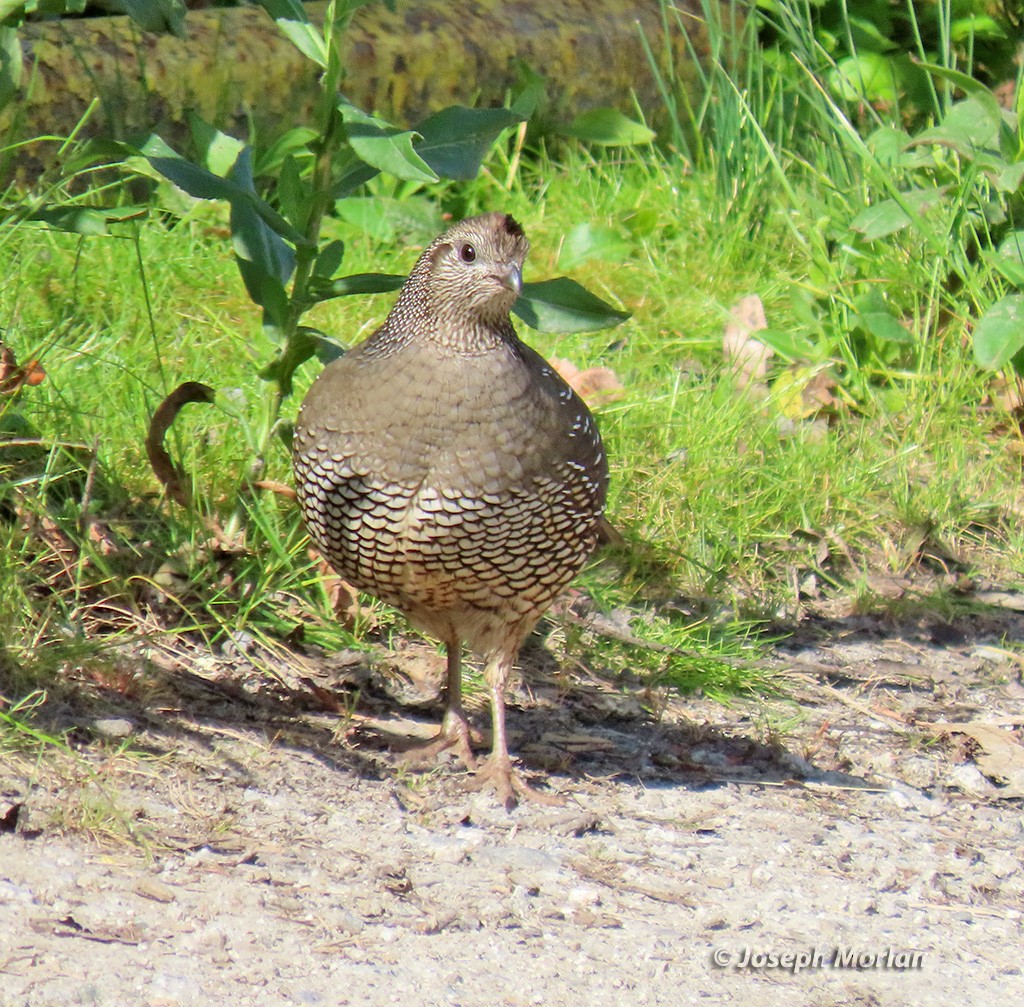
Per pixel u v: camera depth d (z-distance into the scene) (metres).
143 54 11.50
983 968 6.12
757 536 10.16
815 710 8.88
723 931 6.18
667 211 13.30
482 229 6.72
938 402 11.54
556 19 14.22
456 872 6.39
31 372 8.31
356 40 12.75
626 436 10.27
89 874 5.75
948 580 10.47
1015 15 14.73
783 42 15.08
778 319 12.34
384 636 8.62
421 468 6.80
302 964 5.40
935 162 12.06
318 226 8.17
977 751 8.59
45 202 10.02
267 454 8.71
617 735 8.26
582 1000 5.46
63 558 7.78
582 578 9.38
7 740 6.49
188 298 10.86
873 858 7.07
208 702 7.54
